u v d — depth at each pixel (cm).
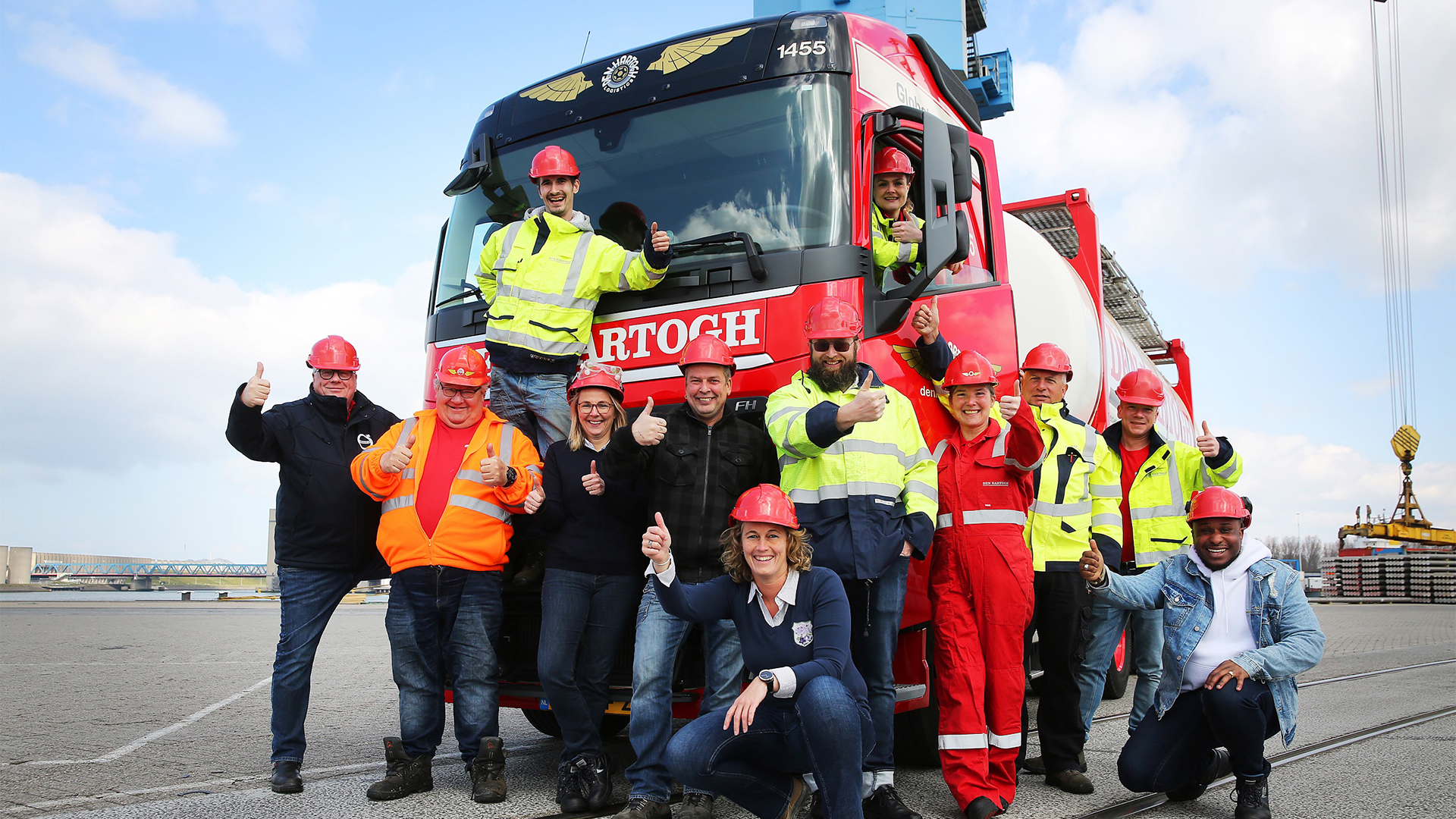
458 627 443
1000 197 536
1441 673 1079
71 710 731
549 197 492
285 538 459
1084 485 505
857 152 477
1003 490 441
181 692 841
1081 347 737
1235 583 440
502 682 485
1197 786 452
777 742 362
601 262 480
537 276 488
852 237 459
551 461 444
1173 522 595
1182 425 1281
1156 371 1195
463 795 447
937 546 444
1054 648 487
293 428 464
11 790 450
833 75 489
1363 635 1828
